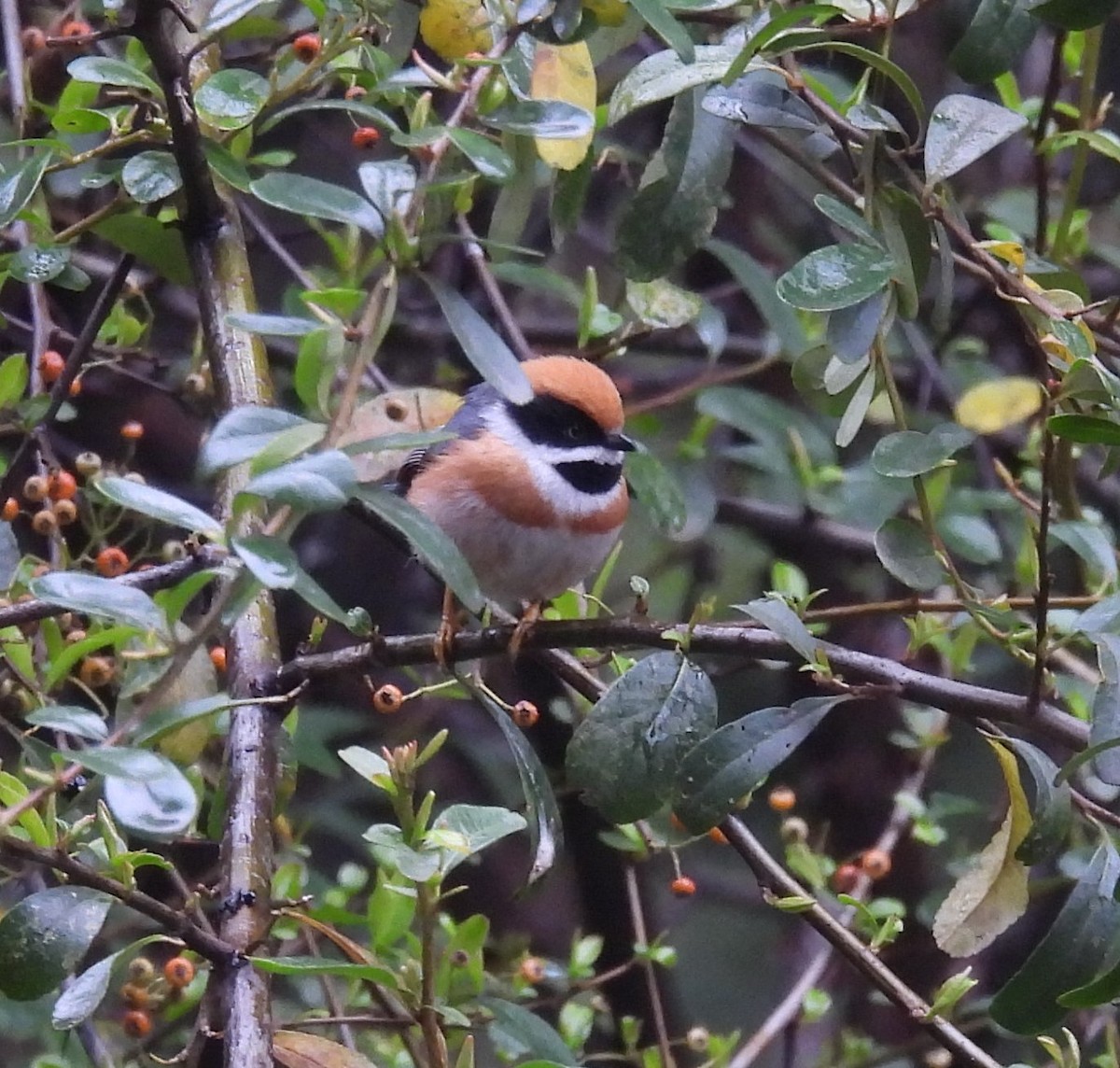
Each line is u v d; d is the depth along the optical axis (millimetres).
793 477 10391
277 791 6574
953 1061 8102
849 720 11148
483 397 8453
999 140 5750
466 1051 5168
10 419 7992
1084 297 6871
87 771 5395
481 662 8922
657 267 6785
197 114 6633
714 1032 11289
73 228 7176
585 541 8133
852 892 7996
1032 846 5418
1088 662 9094
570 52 6727
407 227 5371
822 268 5328
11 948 4770
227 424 4562
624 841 7762
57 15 9109
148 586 5711
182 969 6191
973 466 10656
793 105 6098
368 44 6523
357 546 11648
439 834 5152
